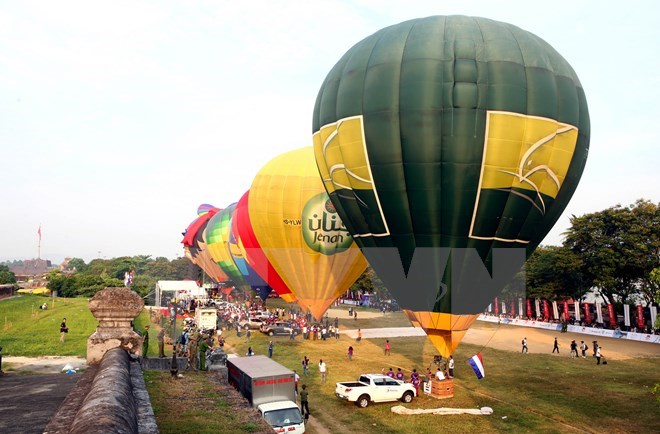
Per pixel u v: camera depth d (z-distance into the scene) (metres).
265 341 41.50
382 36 25.06
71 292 87.69
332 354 35.78
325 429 19.56
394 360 33.84
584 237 53.81
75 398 7.89
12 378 11.71
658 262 49.19
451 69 22.38
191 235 90.31
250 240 45.28
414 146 22.61
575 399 24.12
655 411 22.09
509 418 21.06
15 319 46.00
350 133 24.50
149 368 19.22
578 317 51.28
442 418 21.00
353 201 25.78
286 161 39.09
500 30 23.58
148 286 107.31
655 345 41.09
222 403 13.02
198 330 41.47
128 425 5.55
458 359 34.69
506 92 22.14
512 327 54.00
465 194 22.62
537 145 22.61
